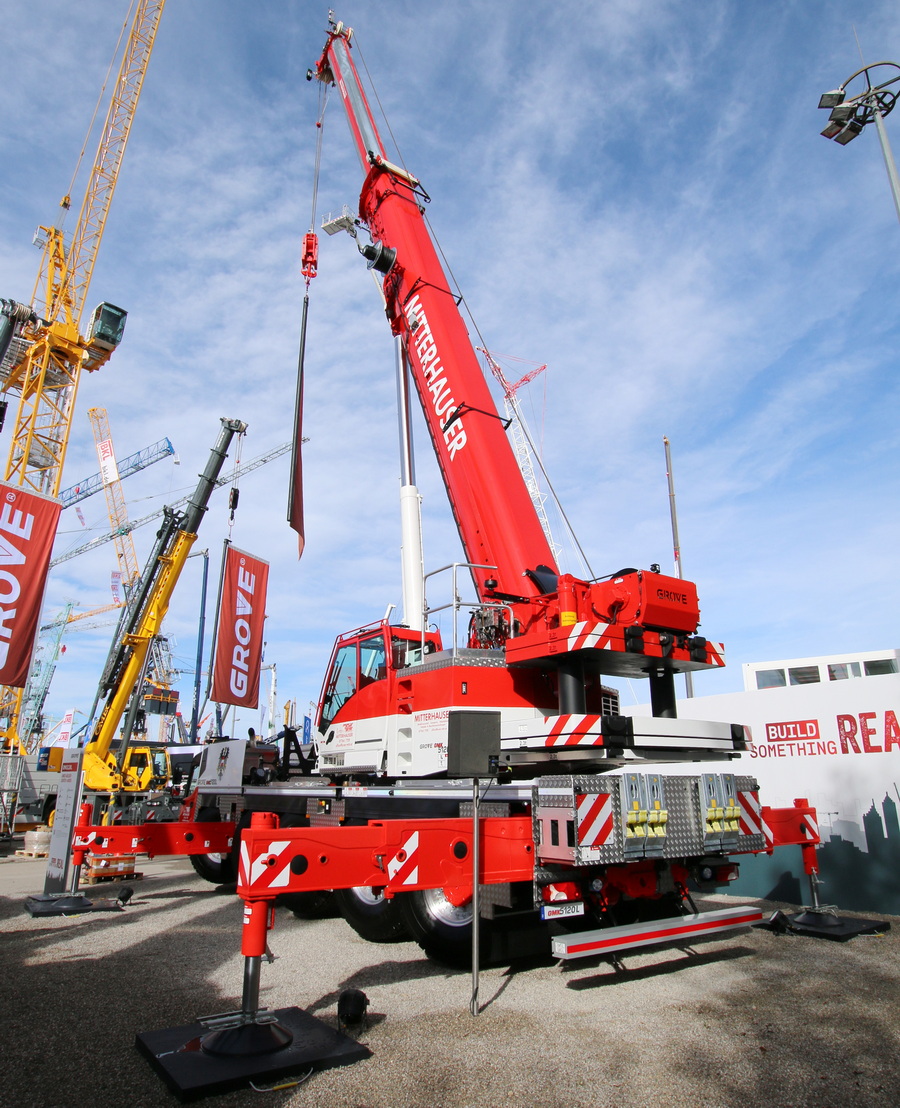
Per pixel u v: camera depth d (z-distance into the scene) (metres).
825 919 6.70
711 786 5.56
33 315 31.31
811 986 5.03
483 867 5.00
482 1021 4.37
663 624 5.77
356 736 7.75
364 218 10.33
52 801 19.58
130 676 14.09
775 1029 4.18
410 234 9.30
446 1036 4.11
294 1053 3.74
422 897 5.74
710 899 8.84
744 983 5.12
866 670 11.16
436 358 8.47
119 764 13.95
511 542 7.27
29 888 10.17
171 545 14.55
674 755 5.69
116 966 5.71
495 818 5.17
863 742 8.07
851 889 7.92
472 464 7.78
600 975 5.39
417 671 6.80
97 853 8.58
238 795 10.27
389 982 5.26
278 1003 4.73
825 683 8.52
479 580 7.48
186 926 7.34
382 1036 4.12
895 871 7.60
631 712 10.50
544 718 5.51
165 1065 3.57
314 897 7.87
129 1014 4.53
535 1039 4.06
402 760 6.95
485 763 4.75
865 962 5.66
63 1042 4.07
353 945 6.56
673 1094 3.37
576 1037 4.08
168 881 10.96
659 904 6.07
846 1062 3.71
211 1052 3.71
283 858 4.19
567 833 4.77
